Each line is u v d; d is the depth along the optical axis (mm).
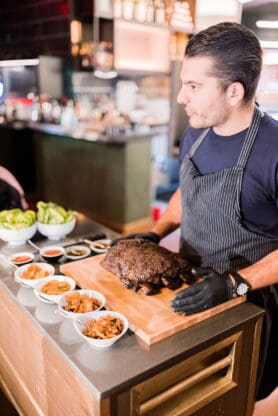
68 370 1266
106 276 1582
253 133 1513
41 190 6305
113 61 5617
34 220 1960
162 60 6215
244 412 1584
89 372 1132
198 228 1700
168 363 1194
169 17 5781
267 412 2066
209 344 1294
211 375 1473
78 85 6676
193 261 1761
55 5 6020
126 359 1187
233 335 1374
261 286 1453
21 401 1747
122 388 1101
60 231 1958
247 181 1522
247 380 1529
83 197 5441
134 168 4828
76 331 1310
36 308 1428
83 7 5590
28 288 1559
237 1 2355
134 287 1470
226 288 1397
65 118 5574
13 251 1860
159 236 1924
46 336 1297
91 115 6137
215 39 1321
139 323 1294
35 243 1959
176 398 1360
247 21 2367
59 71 6352
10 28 7137
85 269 1637
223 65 1326
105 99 6906
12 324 1659
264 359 1769
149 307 1380
